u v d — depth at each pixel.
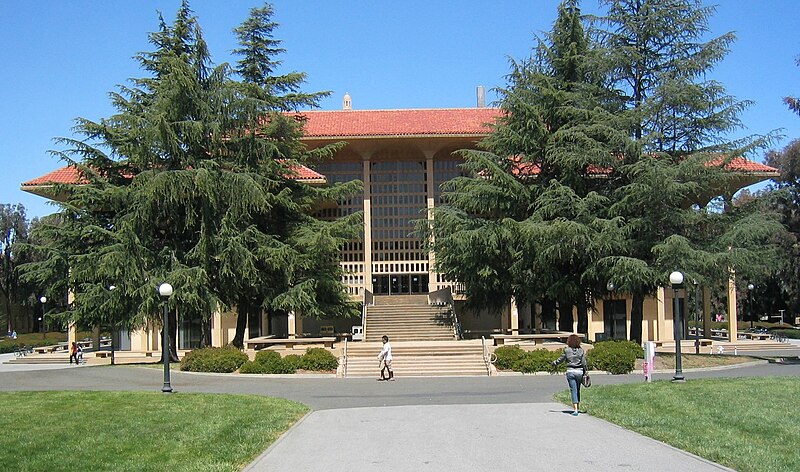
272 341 31.17
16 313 77.88
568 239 28.69
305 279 33.12
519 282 32.69
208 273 31.23
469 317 46.03
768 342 45.00
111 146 32.19
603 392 18.02
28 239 76.06
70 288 32.03
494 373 26.67
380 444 11.82
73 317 30.27
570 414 15.09
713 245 29.78
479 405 17.00
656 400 15.98
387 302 44.34
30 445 11.23
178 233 32.88
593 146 29.86
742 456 10.12
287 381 24.59
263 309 34.09
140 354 43.88
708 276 29.88
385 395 19.94
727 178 30.39
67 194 34.00
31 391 18.97
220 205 31.55
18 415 14.30
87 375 25.80
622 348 26.78
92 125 31.50
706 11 31.12
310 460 10.55
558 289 31.62
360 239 45.25
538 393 19.72
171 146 30.45
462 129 43.53
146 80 33.34
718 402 15.33
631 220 29.56
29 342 58.75
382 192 46.53
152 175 30.06
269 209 32.84
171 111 31.16
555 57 34.34
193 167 31.56
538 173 34.06
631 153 30.05
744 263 28.52
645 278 28.50
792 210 60.41
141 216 30.38
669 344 44.59
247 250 30.58
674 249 27.88
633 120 30.53
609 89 32.47
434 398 18.95
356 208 46.34
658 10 31.27
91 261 30.06
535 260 30.84
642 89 32.84
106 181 31.97
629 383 20.38
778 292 69.19
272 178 34.06
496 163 33.66
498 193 32.53
